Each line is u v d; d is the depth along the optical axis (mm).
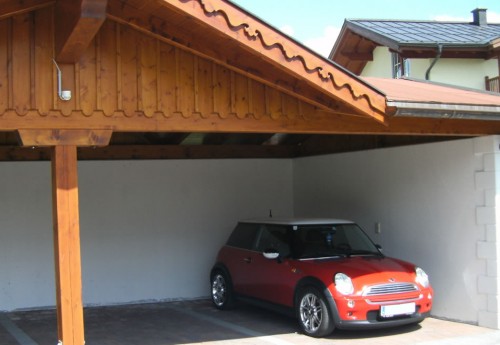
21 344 8266
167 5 5570
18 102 5957
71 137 6145
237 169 12445
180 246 11781
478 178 8602
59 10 5918
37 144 6016
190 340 8312
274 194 12812
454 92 9320
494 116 7617
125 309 10734
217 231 12133
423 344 7711
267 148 12758
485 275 8492
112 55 6367
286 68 6309
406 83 10555
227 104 6855
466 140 8789
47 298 10758
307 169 12547
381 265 8445
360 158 10969
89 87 6238
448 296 9070
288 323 9289
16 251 10617
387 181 10281
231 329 8961
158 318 9898
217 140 12133
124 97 6395
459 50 16109
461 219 8867
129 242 11398
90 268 11086
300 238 9023
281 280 8789
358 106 6785
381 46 19078
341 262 8523
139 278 11422
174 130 6617
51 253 10828
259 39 6090
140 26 6367
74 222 6062
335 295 7812
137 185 11523
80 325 5996
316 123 7289
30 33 6039
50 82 6086
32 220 10742
